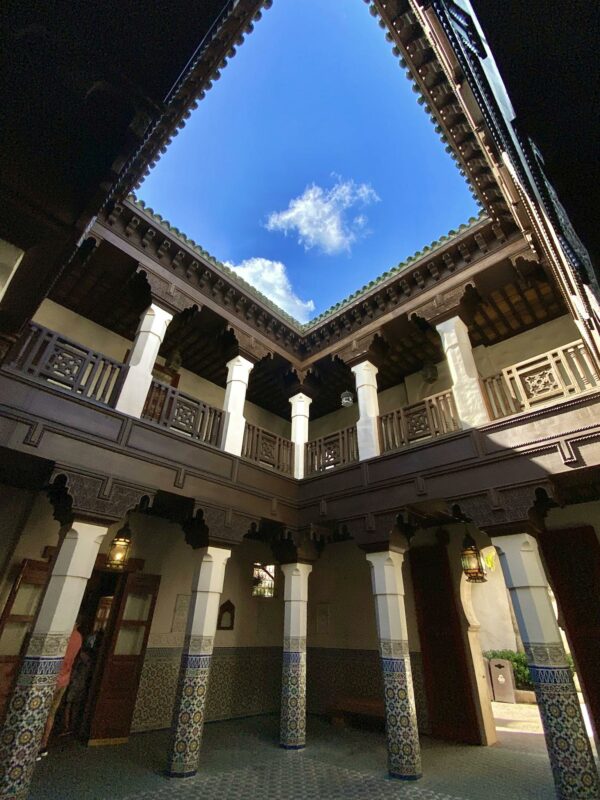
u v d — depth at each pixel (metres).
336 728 5.90
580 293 2.51
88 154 1.49
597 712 4.39
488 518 4.10
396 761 3.98
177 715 4.08
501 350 6.50
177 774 3.85
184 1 1.22
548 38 0.97
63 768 3.96
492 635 11.02
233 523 4.91
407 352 6.88
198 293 5.76
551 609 3.70
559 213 1.42
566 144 1.10
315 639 7.15
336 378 7.43
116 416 4.29
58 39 1.23
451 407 4.95
